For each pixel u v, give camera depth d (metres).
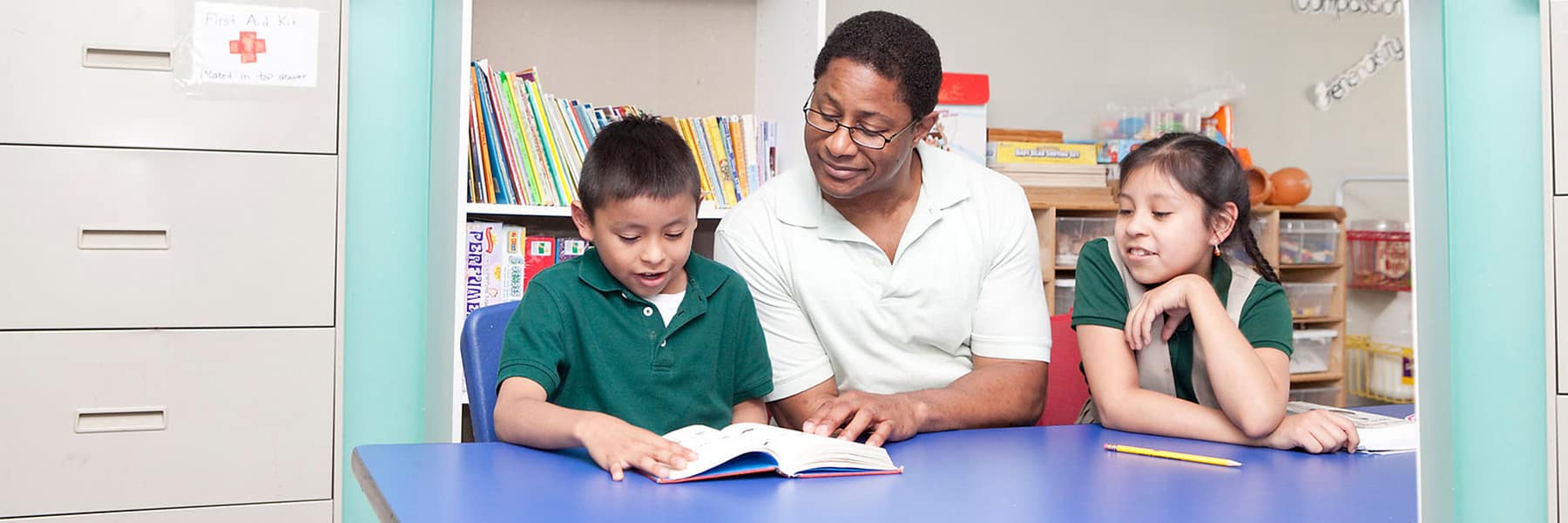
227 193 1.65
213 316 1.65
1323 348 3.50
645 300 1.27
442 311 1.94
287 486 1.70
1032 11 3.47
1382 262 3.85
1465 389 1.44
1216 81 3.73
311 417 1.71
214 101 1.64
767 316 1.51
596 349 1.24
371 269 2.06
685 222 1.22
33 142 1.56
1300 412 1.31
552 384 1.17
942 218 1.50
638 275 1.22
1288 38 3.84
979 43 3.41
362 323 2.06
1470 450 1.44
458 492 0.85
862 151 1.31
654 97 2.31
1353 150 3.93
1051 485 0.91
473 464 0.96
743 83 2.37
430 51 2.08
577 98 2.26
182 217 1.63
